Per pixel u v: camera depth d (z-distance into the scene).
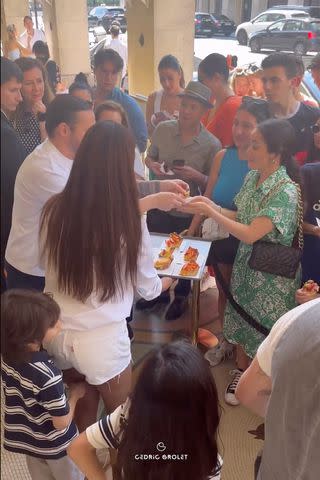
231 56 2.59
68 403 1.47
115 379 1.59
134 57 3.84
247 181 2.05
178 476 1.02
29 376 1.37
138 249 1.41
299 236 1.93
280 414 0.85
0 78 1.25
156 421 0.97
